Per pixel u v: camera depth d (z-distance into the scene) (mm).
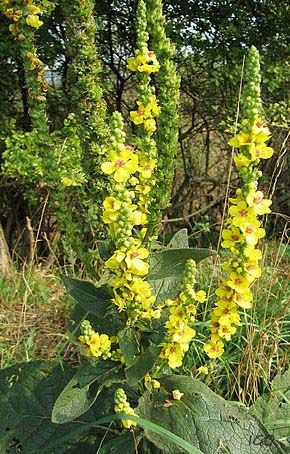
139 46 2256
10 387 2914
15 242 6414
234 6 6082
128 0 6023
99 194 2846
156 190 2385
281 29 6102
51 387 2916
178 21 6207
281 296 3625
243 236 2088
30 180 5203
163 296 2488
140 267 2082
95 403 2764
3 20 5047
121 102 6680
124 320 2326
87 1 2771
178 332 2207
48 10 3982
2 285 4980
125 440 2488
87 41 2812
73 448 2699
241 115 6078
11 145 5199
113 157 2057
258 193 2062
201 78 6504
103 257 2506
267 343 3441
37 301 4832
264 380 3068
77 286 2404
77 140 4816
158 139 2418
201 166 7203
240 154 2039
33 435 2793
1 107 5695
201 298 2217
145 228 2406
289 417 2801
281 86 6559
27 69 2650
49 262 5750
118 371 2346
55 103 5945
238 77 5957
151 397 2410
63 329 4344
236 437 2365
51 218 6363
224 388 3303
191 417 2352
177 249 2330
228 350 3408
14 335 4289
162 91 2373
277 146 6355
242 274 2143
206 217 6254
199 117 7000
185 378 2447
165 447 2307
